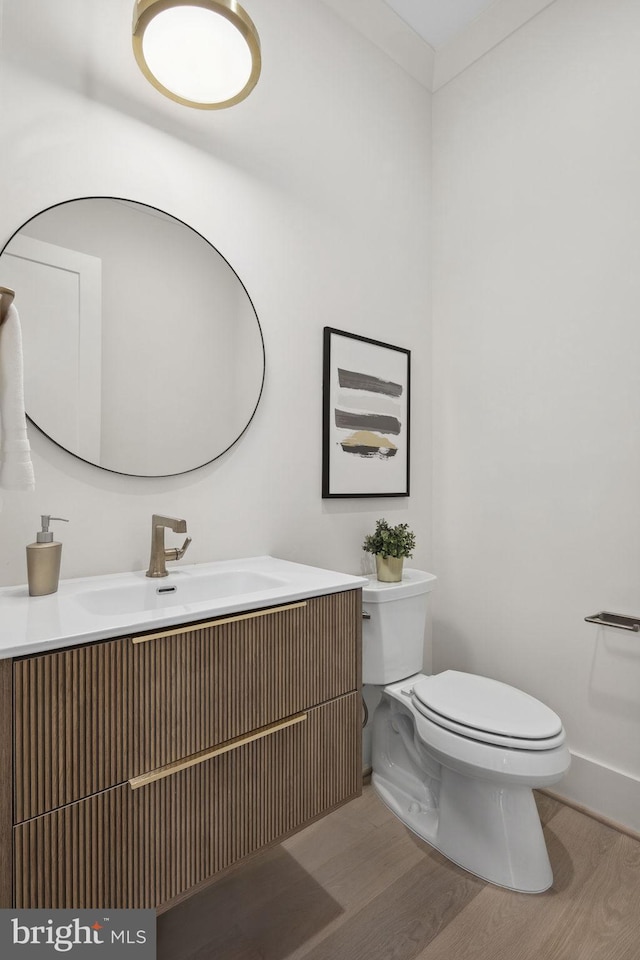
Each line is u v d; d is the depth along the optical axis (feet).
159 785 3.09
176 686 3.16
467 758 4.50
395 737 6.09
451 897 4.47
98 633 2.84
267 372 5.60
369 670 5.72
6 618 3.09
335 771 4.09
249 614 3.52
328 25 6.31
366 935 4.08
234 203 5.34
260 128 5.59
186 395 4.93
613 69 5.68
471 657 7.04
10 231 4.01
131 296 4.61
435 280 7.61
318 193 6.14
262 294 5.56
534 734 4.39
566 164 6.08
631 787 5.41
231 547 5.28
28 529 4.07
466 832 4.86
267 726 3.63
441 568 7.46
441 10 6.53
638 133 5.47
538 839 4.67
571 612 5.99
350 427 6.41
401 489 7.06
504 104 6.76
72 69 4.33
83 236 4.35
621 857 5.00
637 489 5.44
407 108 7.30
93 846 2.84
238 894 4.51
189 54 4.29
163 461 4.77
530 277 6.43
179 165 4.95
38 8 4.17
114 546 4.51
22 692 2.61
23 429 3.46
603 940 4.04
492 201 6.88
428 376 7.58
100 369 4.43
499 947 3.98
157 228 4.78
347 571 6.41
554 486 6.16
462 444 7.21
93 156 4.42
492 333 6.86
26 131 4.09
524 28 6.55
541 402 6.30
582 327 5.90
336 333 6.25
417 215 7.43
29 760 2.63
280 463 5.71
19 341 3.47
